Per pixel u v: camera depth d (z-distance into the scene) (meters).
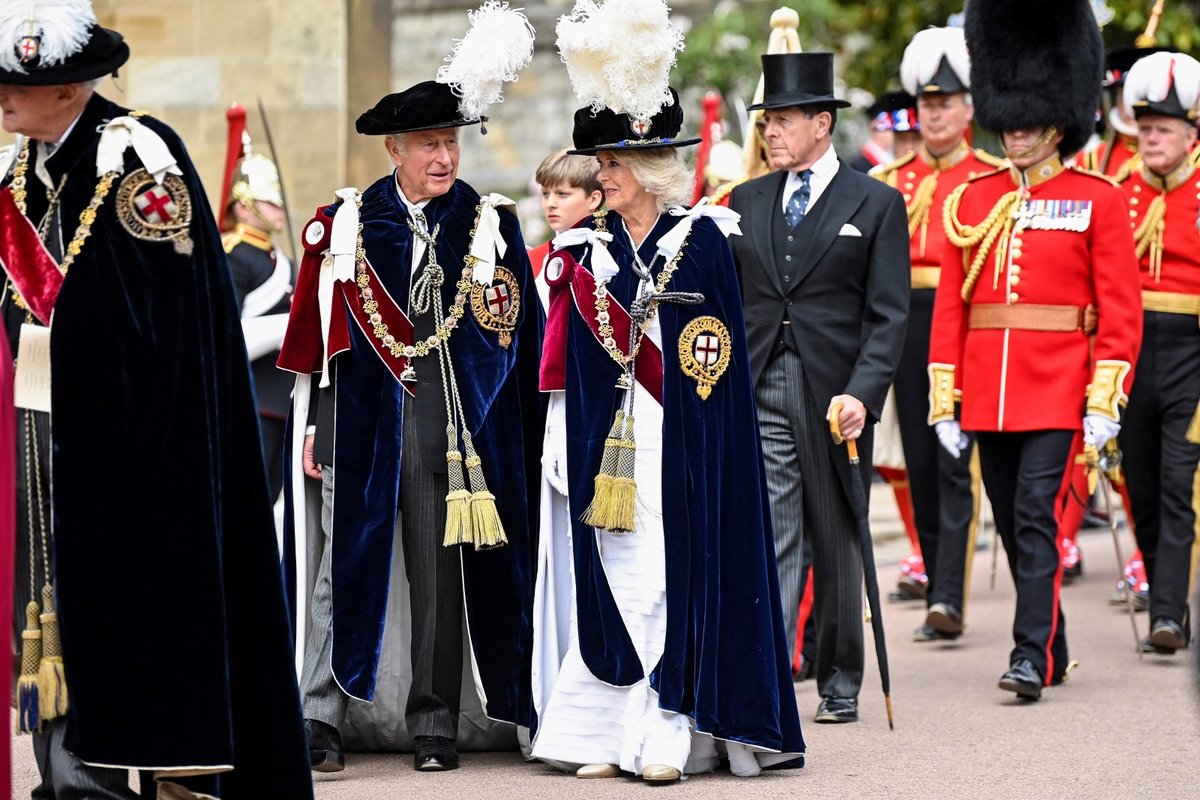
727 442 24.28
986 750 25.98
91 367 18.66
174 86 47.94
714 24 81.06
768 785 23.66
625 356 24.28
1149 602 34.97
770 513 24.98
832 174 28.16
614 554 24.22
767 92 28.23
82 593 18.59
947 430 31.88
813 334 27.62
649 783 23.64
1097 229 30.69
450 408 24.84
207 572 18.75
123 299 18.73
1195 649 21.22
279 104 47.97
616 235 24.84
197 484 18.77
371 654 24.47
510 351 25.38
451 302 25.09
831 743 26.48
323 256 25.03
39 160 19.17
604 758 24.17
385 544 24.62
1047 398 30.67
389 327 24.89
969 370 31.62
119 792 18.98
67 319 18.69
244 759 19.47
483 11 24.61
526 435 25.72
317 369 25.16
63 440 18.64
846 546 27.84
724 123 79.12
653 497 24.16
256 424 19.61
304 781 19.58
